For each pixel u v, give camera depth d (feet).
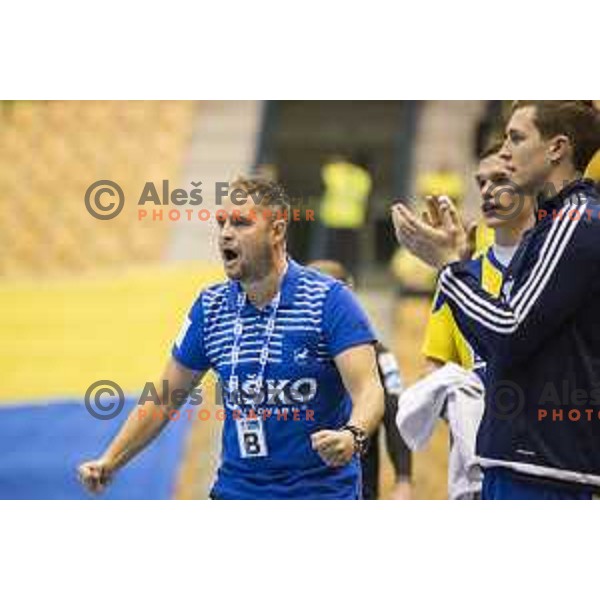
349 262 130.31
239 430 44.45
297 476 44.16
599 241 36.83
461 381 48.16
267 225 43.42
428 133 151.53
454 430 47.65
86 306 109.50
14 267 137.90
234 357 44.14
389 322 117.29
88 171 152.76
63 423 88.58
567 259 36.83
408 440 49.03
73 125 159.02
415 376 106.63
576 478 37.65
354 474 45.29
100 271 134.82
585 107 39.09
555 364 37.76
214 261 132.16
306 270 44.62
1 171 152.46
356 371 42.86
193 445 85.87
